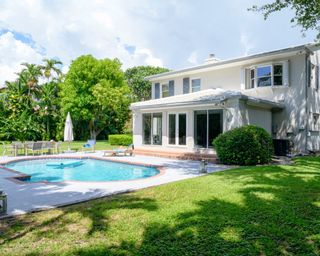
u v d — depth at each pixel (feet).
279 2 39.01
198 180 31.12
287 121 64.39
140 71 158.61
